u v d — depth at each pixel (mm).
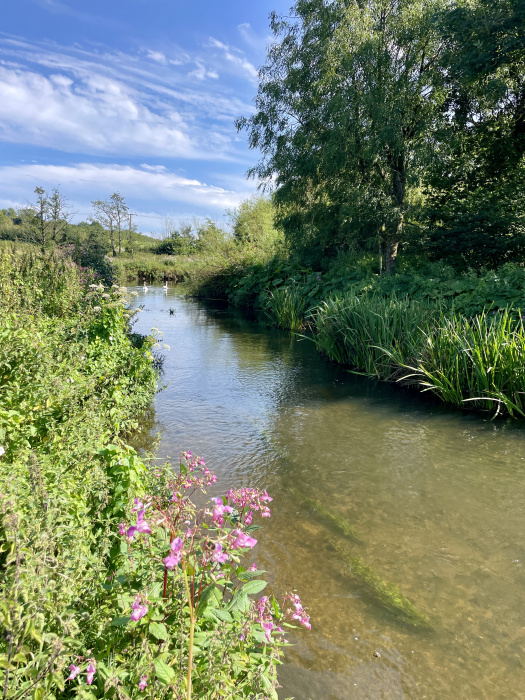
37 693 1134
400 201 14094
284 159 15805
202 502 3453
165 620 1597
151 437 4883
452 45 12898
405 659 2211
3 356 3117
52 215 28828
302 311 13445
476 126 14234
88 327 5070
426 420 5738
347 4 13961
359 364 8664
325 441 4992
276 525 3344
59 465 2203
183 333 12266
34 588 1268
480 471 4285
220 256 22516
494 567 2916
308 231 16766
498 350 6062
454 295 9250
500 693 2033
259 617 1779
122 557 1800
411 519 3461
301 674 2111
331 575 2799
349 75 13586
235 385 7262
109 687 1290
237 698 1454
